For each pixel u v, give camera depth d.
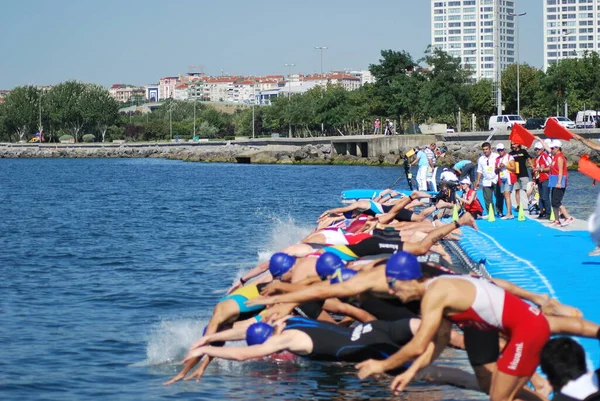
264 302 9.53
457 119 105.62
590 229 13.30
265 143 118.00
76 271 21.81
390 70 111.50
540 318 8.20
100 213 40.94
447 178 25.53
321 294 9.40
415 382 11.16
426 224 16.56
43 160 136.00
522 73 108.19
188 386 11.35
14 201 49.62
